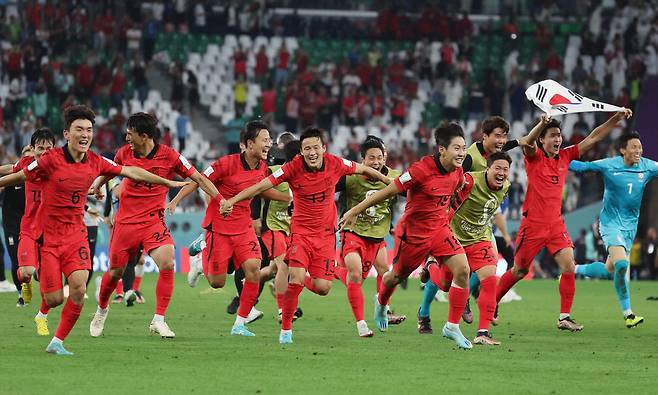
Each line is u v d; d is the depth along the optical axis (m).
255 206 36.88
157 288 30.72
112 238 30.55
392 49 97.69
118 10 93.81
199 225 71.50
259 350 27.84
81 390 21.25
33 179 26.03
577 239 73.56
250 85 92.12
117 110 86.06
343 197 32.97
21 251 34.12
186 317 37.62
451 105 92.12
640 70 94.62
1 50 89.19
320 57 97.00
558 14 101.12
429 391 21.75
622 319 39.12
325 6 101.19
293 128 88.19
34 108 85.12
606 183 35.94
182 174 30.47
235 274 38.78
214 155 82.62
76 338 30.03
